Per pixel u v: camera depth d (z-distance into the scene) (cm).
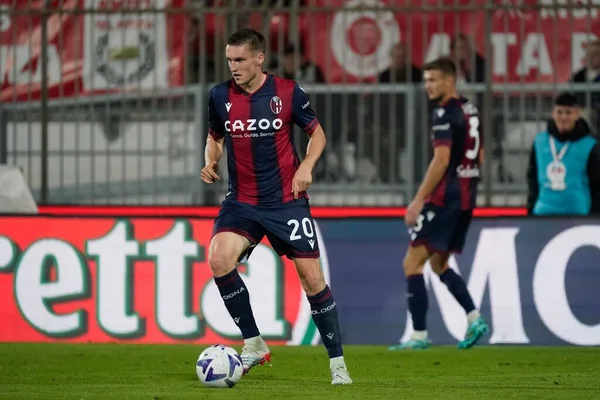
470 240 3244
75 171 3841
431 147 3778
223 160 3844
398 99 3788
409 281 3153
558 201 3444
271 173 2177
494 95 3794
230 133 2178
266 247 3244
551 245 3238
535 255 3238
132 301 3244
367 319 3250
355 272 3256
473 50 3750
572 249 3234
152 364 2716
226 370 2123
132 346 3169
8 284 3250
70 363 2733
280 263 3244
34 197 3872
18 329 3250
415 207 3094
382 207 3522
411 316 3172
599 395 2042
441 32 3709
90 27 3941
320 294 2167
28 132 3847
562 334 3225
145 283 3250
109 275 3253
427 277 3259
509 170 3788
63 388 2148
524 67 3878
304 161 2139
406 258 3170
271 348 3142
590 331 3222
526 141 3778
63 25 3972
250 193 2188
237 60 2122
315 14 3950
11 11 3747
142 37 3931
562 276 3234
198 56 3988
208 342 3241
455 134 3088
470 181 3134
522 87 3712
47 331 3247
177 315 3247
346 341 3250
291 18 3884
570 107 3397
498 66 3906
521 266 3241
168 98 3847
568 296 3231
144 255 3253
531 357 2953
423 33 3775
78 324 3250
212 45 4012
